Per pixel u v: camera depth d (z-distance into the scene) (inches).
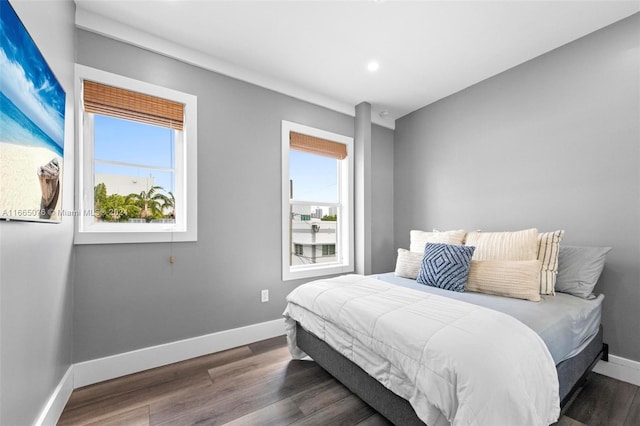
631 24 76.5
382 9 74.3
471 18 77.6
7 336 40.7
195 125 91.6
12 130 38.9
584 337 65.8
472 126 115.0
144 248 82.6
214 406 64.5
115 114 80.3
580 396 68.5
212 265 94.1
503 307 63.9
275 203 108.5
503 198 104.3
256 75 104.3
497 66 101.7
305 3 72.3
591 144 83.4
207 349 91.7
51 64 55.5
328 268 123.9
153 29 82.0
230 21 78.9
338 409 63.2
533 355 45.8
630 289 75.9
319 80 111.0
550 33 83.8
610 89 80.0
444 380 42.8
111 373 76.3
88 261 74.6
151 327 83.2
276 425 58.2
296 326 86.7
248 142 102.8
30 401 48.1
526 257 79.1
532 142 96.5
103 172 80.7
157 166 89.1
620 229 77.8
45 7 52.5
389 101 129.7
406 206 143.2
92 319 74.8
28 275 47.0
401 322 54.2
